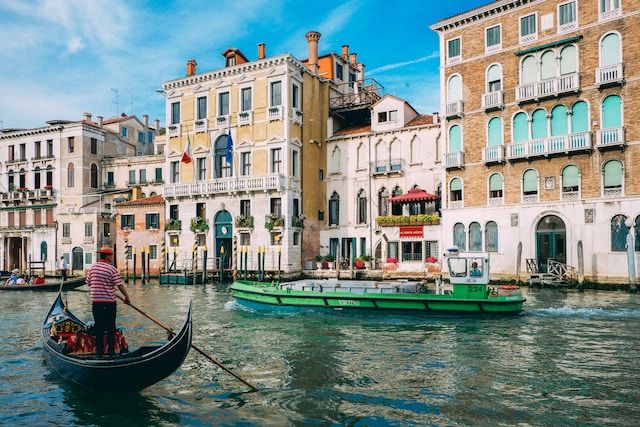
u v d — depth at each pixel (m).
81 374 7.70
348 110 32.88
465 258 14.08
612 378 8.23
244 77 30.50
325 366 9.16
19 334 12.94
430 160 28.03
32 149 42.19
